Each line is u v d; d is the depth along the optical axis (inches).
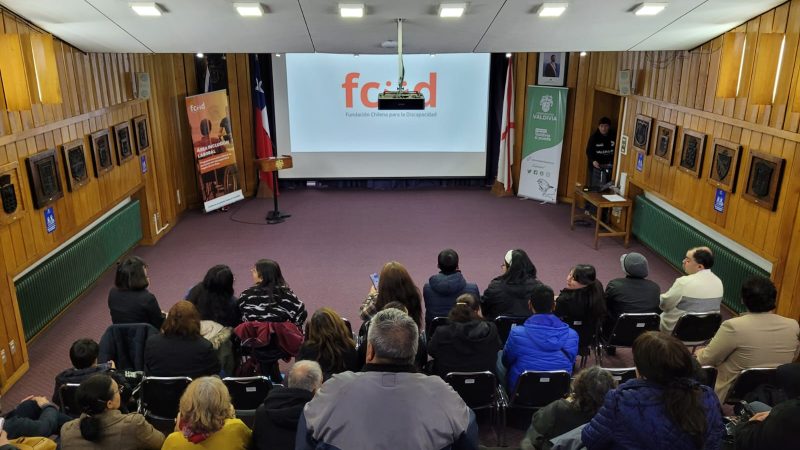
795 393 113.5
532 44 267.1
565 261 324.8
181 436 102.3
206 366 149.7
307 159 468.1
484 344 149.1
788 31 206.4
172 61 385.1
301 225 385.4
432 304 191.0
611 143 386.3
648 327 185.0
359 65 452.1
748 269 242.4
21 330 215.0
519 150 454.9
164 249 342.6
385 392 60.5
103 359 167.6
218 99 398.9
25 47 188.7
